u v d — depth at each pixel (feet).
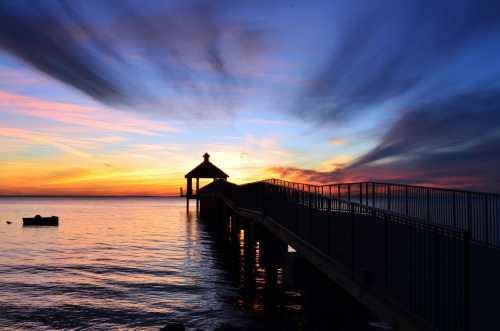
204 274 102.63
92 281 95.30
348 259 39.83
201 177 301.43
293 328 56.49
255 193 101.09
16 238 206.08
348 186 65.82
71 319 64.90
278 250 85.97
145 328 60.34
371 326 52.13
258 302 73.41
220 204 201.67
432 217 51.06
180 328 54.08
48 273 106.93
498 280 31.71
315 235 54.34
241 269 109.50
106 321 63.77
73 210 585.63
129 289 86.12
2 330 59.88
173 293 81.92
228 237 177.17
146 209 628.28
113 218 378.53
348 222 58.13
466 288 22.58
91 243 181.06
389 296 29.84
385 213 33.09
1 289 87.15
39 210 582.76
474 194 45.06
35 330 59.82
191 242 179.73
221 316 65.00
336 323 50.83
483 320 24.84
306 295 52.16
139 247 164.45
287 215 70.54
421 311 27.61
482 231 43.75
